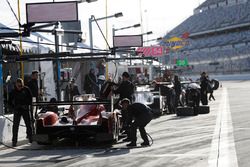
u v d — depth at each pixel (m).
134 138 9.52
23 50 14.12
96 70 20.72
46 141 9.62
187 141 9.91
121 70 25.81
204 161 7.30
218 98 30.34
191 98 19.39
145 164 7.21
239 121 14.04
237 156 7.68
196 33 103.94
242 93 35.75
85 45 22.81
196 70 95.81
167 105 19.00
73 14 11.59
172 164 7.11
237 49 89.88
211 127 12.66
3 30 13.54
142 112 9.44
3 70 13.81
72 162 7.72
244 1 102.06
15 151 9.45
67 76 18.25
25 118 10.45
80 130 9.57
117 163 7.42
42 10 11.44
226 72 89.06
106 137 9.52
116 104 11.18
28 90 10.45
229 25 95.06
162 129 12.77
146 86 19.12
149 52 38.69
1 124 10.85
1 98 11.21
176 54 99.81
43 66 16.30
